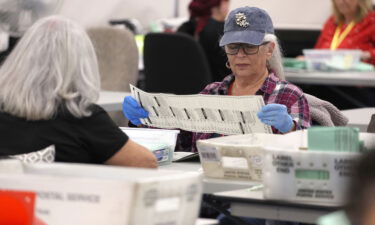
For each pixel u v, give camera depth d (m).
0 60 6.00
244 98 4.21
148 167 3.74
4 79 3.63
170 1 12.58
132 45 8.38
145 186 2.34
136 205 2.34
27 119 3.59
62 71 3.59
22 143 3.57
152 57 8.93
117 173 2.54
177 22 11.82
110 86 8.30
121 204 2.34
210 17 9.43
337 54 9.38
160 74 8.93
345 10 10.46
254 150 3.66
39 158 3.48
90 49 3.71
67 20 3.71
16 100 3.58
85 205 2.38
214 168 3.78
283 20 12.69
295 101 4.75
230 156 3.73
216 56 8.94
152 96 4.59
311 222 3.12
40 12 6.36
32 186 2.44
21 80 3.59
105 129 3.67
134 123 4.80
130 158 3.70
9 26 6.23
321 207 3.07
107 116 3.72
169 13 12.59
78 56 3.63
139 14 12.05
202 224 3.19
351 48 10.45
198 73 8.67
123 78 8.31
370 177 1.75
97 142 3.64
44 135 3.58
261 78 4.92
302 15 12.60
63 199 2.40
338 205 3.06
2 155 3.54
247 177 3.72
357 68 9.50
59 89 3.58
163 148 4.35
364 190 1.75
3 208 2.44
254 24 4.86
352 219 1.77
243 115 4.27
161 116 4.63
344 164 3.04
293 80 8.91
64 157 3.58
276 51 4.96
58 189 2.40
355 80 8.70
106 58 8.41
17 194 2.44
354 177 1.77
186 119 4.52
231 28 4.89
